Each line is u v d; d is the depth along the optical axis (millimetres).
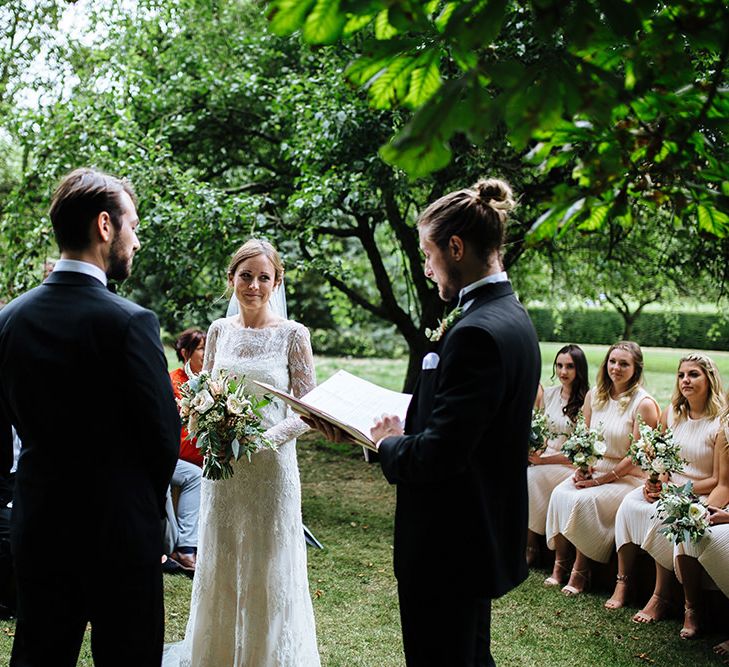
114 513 2078
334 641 3594
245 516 3016
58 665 2148
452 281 2090
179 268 6621
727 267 7418
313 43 1313
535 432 3846
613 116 1545
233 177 8734
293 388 3193
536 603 4188
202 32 7984
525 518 2088
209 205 6363
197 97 7867
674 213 1688
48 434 2057
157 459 2154
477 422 1869
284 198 7805
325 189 6234
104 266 2195
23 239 6871
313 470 7352
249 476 3023
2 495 3811
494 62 1244
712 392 4094
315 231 7789
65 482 2061
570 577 4492
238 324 3242
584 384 4938
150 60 7926
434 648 2031
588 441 4387
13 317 2117
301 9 1244
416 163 1173
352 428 2230
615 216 1550
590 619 3961
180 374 4887
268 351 3141
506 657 3482
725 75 1632
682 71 1451
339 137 6227
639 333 19609
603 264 8391
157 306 11852
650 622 3920
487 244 2053
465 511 1981
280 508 3035
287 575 3037
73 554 2076
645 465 4035
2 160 9109
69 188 2139
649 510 4031
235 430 2846
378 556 4898
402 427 2217
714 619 3836
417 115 1184
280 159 8258
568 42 1385
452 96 1184
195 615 3111
